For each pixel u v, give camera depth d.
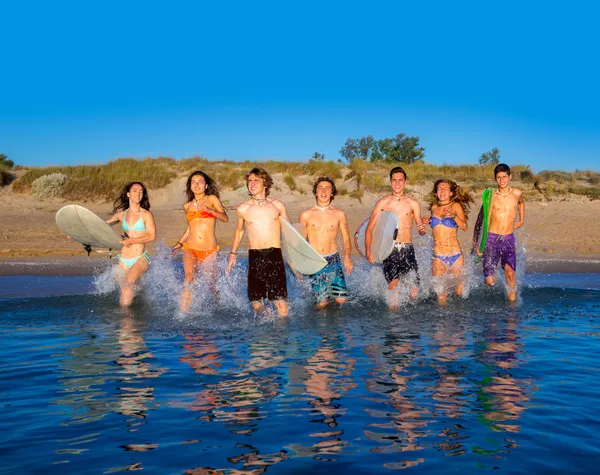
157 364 4.99
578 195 23.33
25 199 23.62
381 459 3.11
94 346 5.66
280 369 4.82
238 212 7.70
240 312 7.67
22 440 3.36
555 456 3.14
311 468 3.01
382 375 4.63
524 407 3.88
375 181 23.94
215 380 4.51
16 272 11.31
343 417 3.71
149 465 3.05
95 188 24.22
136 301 8.36
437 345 5.71
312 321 7.10
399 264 8.40
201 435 3.44
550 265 12.71
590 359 5.12
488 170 26.50
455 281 8.70
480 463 3.06
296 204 22.41
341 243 15.16
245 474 2.95
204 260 8.27
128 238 8.38
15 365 4.93
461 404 3.95
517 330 6.46
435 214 8.77
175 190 24.81
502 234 8.86
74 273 11.29
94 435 3.44
